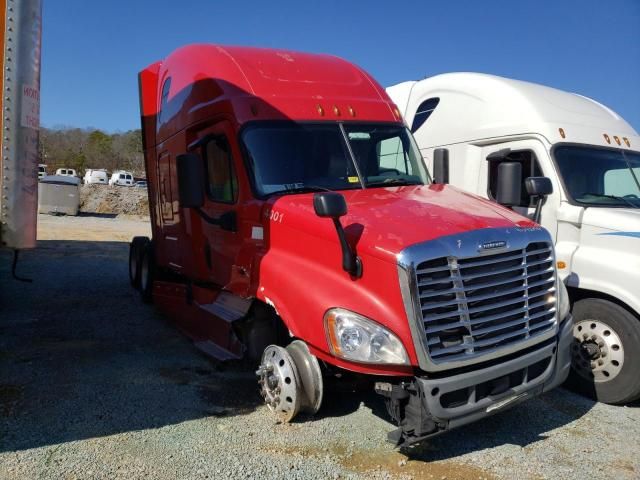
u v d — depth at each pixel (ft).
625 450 14.80
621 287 17.74
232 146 18.38
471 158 24.85
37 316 26.17
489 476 13.26
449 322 13.01
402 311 12.66
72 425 14.96
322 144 18.65
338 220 13.73
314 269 14.74
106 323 25.49
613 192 21.81
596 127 23.22
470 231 13.65
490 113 24.21
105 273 38.78
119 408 16.14
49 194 92.02
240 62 20.11
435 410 12.52
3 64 16.40
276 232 16.22
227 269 19.07
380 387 13.35
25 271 37.58
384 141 19.86
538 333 14.48
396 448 14.25
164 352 21.52
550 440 15.23
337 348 13.30
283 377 15.21
